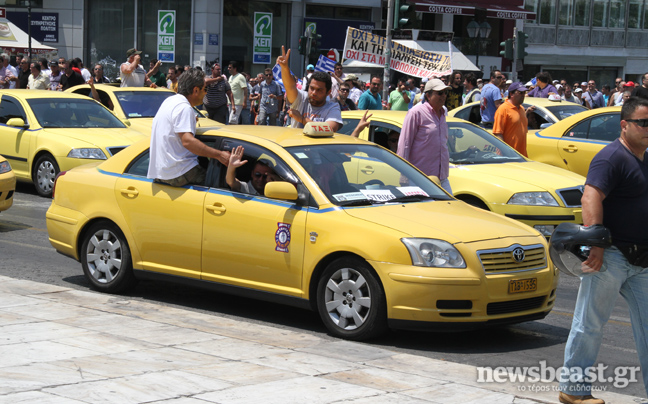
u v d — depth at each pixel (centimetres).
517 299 667
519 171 1112
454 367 602
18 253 1020
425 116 940
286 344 643
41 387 510
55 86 2164
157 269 778
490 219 720
